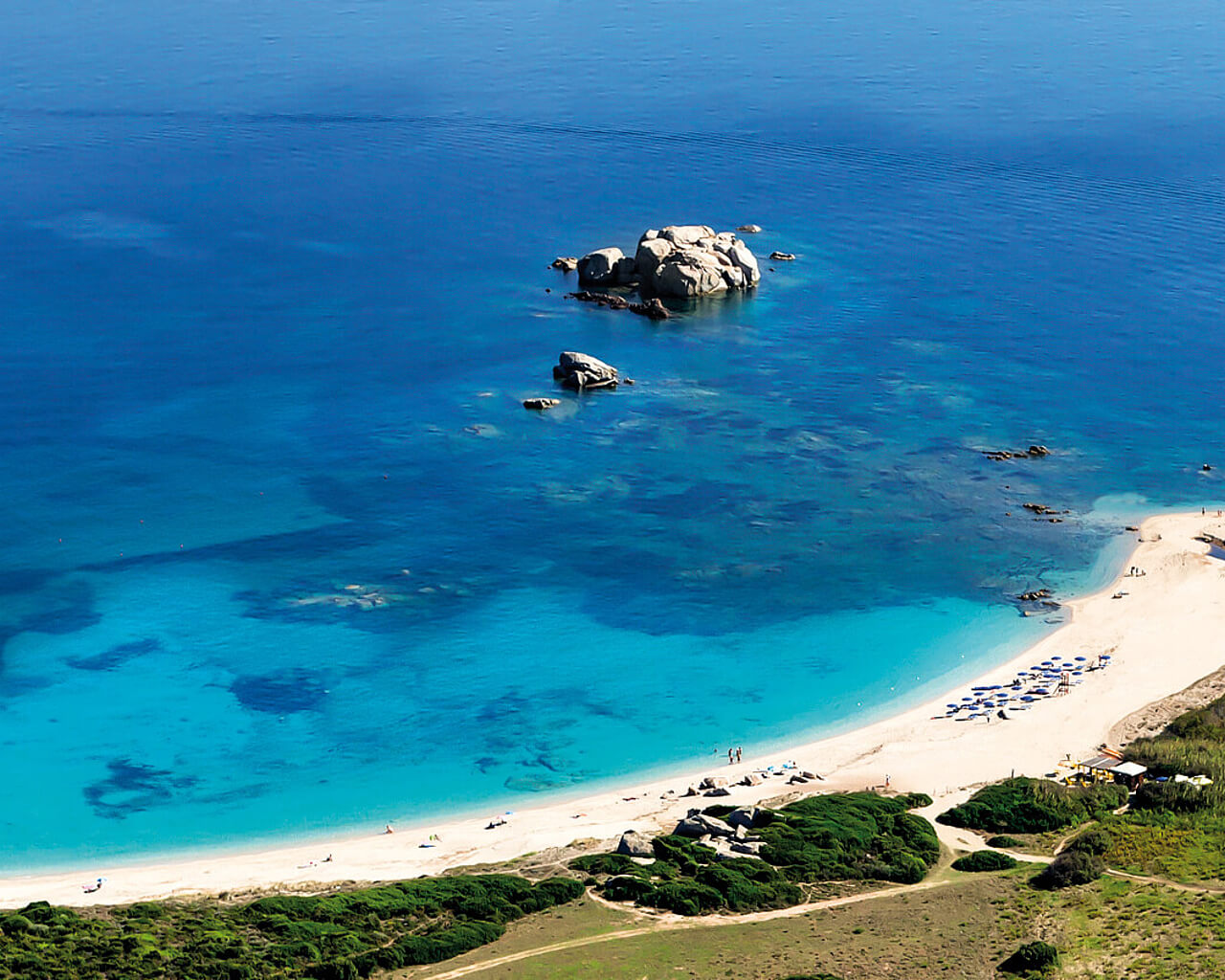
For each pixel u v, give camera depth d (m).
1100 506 155.12
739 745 110.88
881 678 121.19
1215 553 143.00
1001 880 84.88
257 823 100.25
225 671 120.19
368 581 136.12
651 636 127.69
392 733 112.12
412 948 76.75
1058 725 110.75
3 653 121.94
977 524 150.38
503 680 120.12
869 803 97.75
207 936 78.75
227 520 147.88
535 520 149.38
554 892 85.25
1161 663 120.94
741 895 83.06
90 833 98.88
